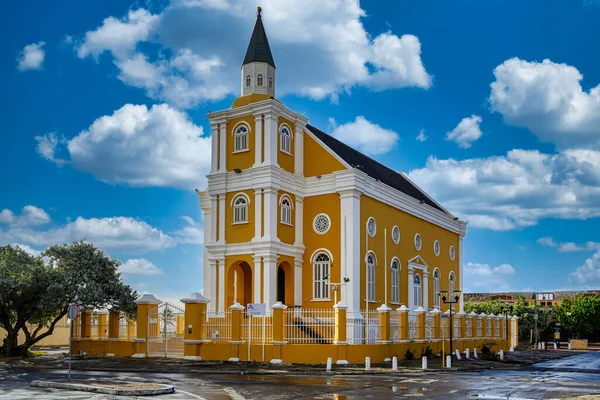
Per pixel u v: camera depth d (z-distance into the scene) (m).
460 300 55.06
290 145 39.47
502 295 108.56
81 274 36.62
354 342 30.92
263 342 30.16
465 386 21.70
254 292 36.16
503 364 35.50
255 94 40.00
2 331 43.34
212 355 31.77
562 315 80.94
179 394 18.80
